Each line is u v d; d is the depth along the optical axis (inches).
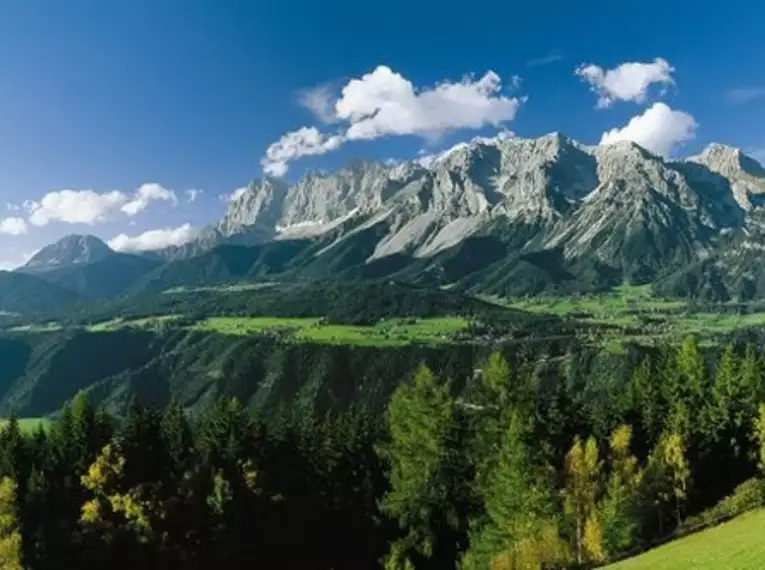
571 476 3467.0
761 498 3388.3
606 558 3169.3
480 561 3435.0
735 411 4256.9
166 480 3927.2
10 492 3390.7
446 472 3895.2
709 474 4028.1
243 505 3944.4
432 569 3846.0
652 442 4338.1
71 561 3511.3
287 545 4042.8
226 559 3786.9
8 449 3873.0
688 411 4291.3
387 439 4584.2
